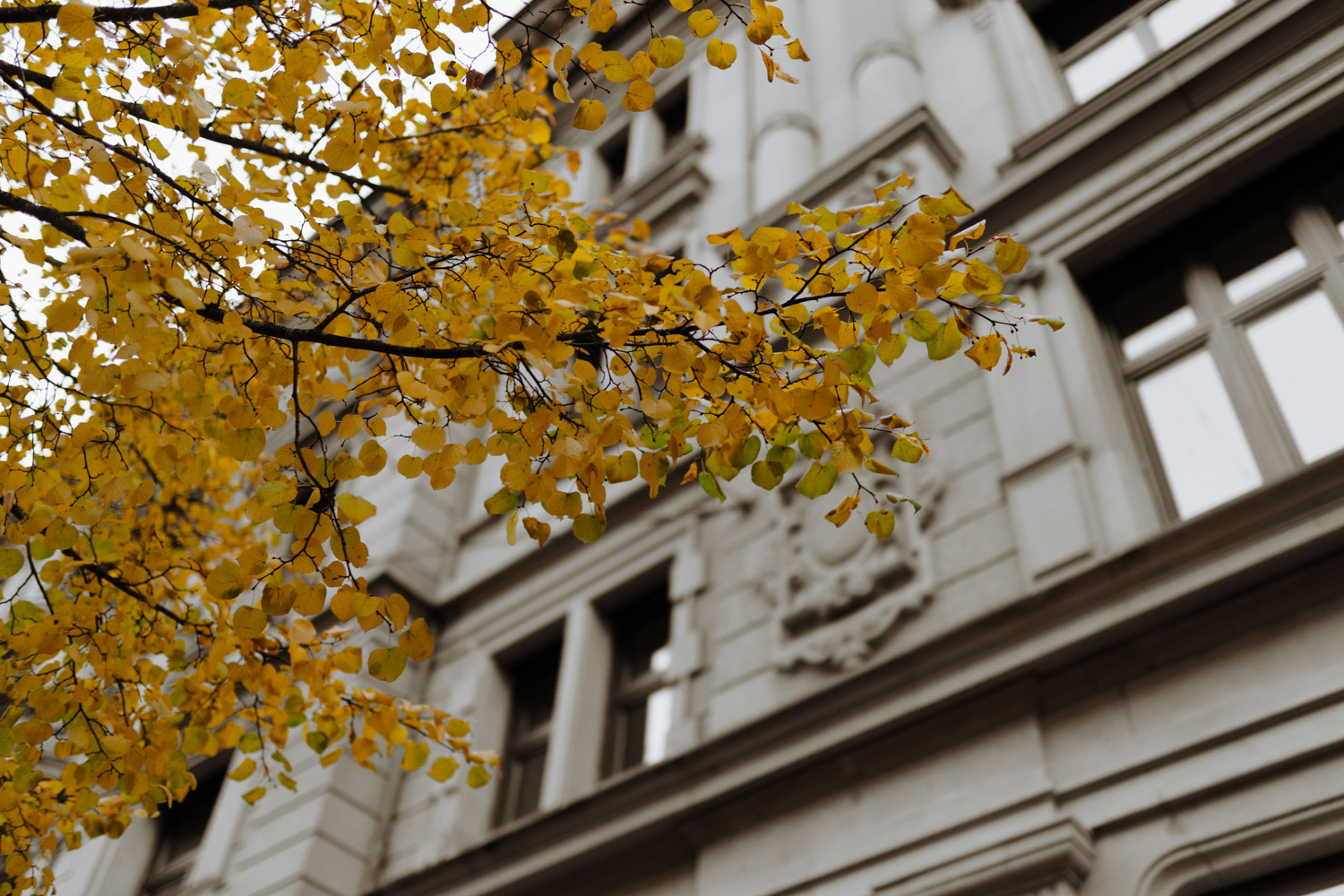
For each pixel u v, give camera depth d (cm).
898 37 1160
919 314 296
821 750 627
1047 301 764
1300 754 471
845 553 746
